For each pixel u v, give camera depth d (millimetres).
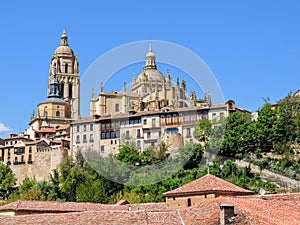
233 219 44156
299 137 146250
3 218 54000
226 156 137125
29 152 182250
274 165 133625
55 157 175625
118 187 106312
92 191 103562
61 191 125062
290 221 47594
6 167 167625
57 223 51188
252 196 61531
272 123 146500
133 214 50500
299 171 129875
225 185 69250
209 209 48875
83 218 51188
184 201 68625
